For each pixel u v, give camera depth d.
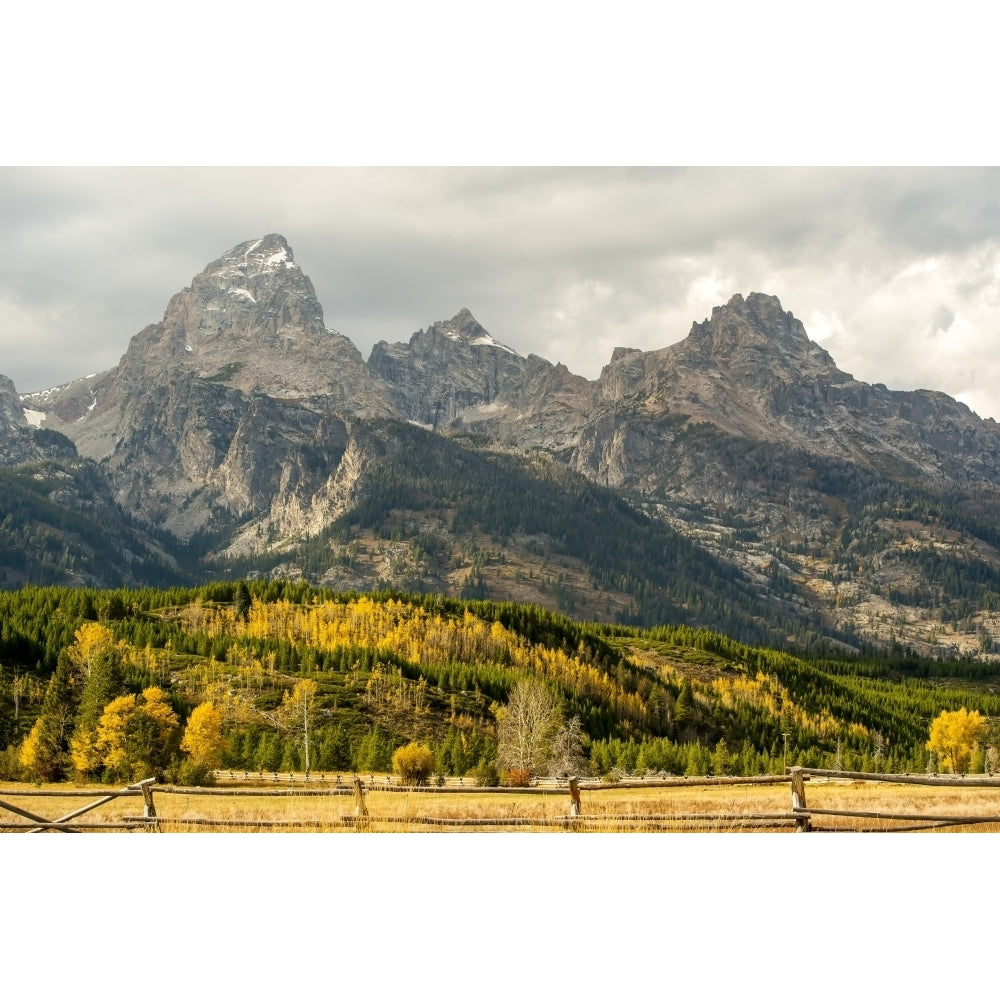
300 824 48.25
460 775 124.25
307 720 179.12
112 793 48.88
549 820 46.78
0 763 122.62
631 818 47.06
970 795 55.50
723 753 179.25
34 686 180.38
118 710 120.81
